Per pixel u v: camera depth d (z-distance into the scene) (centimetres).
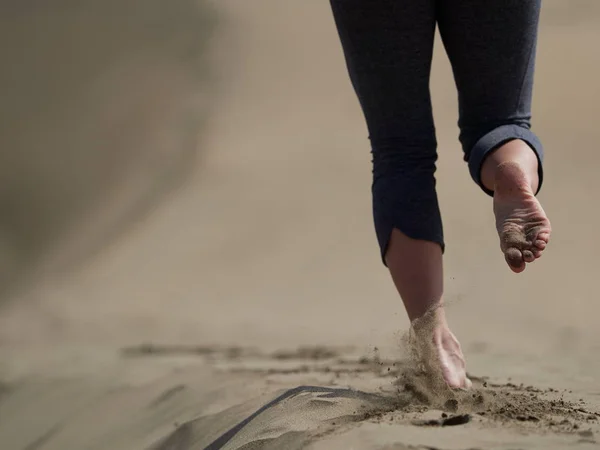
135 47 1805
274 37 1753
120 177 1495
